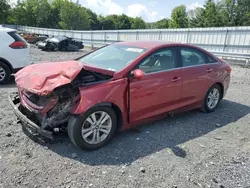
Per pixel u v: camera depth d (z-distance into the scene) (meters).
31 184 2.60
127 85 3.49
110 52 4.27
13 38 7.15
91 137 3.35
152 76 3.78
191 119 4.68
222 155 3.37
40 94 3.04
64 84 3.01
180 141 3.73
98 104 3.22
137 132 3.99
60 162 3.03
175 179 2.79
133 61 3.66
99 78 3.46
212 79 4.84
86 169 2.91
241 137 3.97
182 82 4.23
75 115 3.12
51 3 72.19
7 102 5.33
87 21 72.94
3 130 3.84
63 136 3.66
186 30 16.94
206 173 2.93
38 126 3.14
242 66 12.50
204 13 50.50
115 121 3.53
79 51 19.69
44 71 3.51
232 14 48.38
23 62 7.36
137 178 2.78
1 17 50.91
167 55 4.11
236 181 2.80
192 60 4.54
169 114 4.27
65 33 30.48
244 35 13.53
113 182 2.69
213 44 15.30
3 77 7.14
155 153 3.34
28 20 65.12
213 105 5.12
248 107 5.57
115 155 3.25
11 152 3.21
